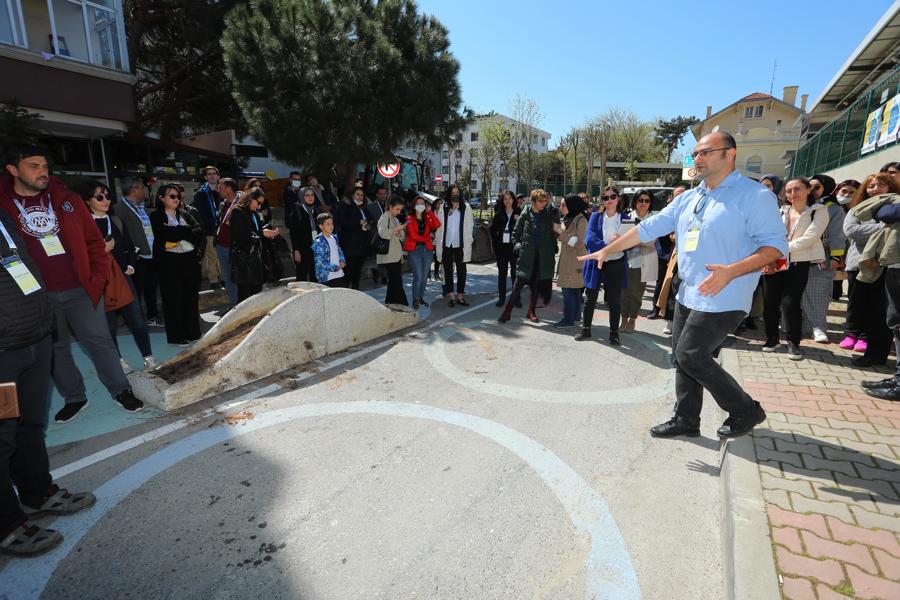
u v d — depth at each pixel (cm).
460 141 1312
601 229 582
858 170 1072
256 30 1056
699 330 301
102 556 239
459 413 400
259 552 241
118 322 662
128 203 647
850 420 356
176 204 542
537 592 218
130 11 1480
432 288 988
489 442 354
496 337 625
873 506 254
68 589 218
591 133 3891
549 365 521
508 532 258
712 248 296
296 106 1086
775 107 3744
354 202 788
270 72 1053
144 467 317
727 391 308
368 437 358
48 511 266
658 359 546
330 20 1053
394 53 1062
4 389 221
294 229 792
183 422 377
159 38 1587
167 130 1741
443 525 262
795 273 492
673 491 298
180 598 213
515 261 813
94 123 1159
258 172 2391
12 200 329
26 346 248
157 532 256
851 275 536
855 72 1622
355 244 768
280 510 274
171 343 575
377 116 1094
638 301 646
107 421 379
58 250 346
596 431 374
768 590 197
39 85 1034
